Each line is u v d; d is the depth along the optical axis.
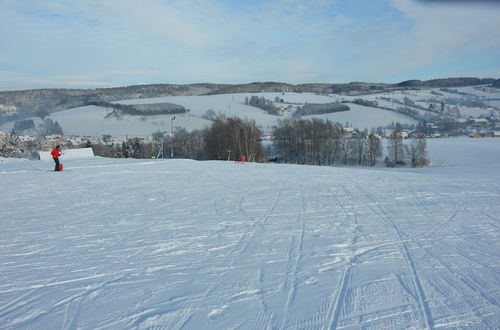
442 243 5.96
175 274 4.75
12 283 4.52
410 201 9.95
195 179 15.45
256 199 10.40
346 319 3.56
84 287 4.39
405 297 4.02
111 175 16.97
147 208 9.15
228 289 4.27
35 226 7.36
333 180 15.17
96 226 7.32
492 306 3.78
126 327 3.48
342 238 6.30
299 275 4.67
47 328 3.49
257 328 3.42
